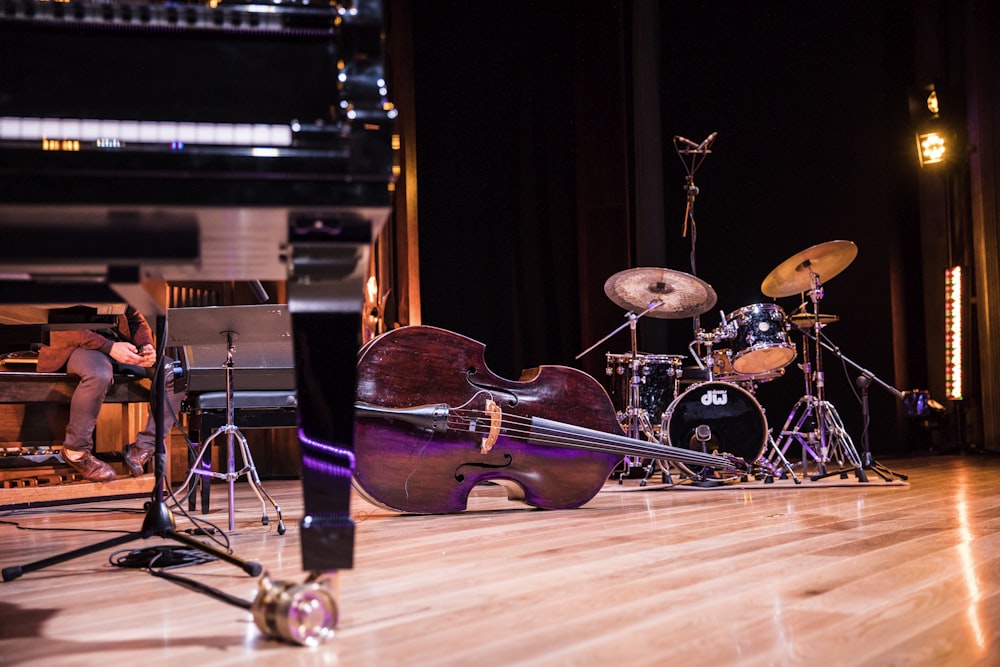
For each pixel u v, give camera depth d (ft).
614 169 23.53
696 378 18.07
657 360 16.74
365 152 4.67
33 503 14.30
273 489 17.61
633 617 5.62
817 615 5.56
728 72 25.11
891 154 24.66
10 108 4.64
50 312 11.68
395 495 11.46
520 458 12.12
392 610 5.97
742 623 5.41
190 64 4.83
